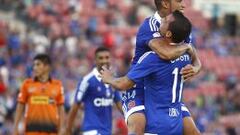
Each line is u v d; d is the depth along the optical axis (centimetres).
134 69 1964
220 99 7025
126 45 7506
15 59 6406
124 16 8469
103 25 8069
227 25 9400
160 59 1947
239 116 6606
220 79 7694
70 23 7638
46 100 3225
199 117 6053
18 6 7981
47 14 7838
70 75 6259
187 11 9188
